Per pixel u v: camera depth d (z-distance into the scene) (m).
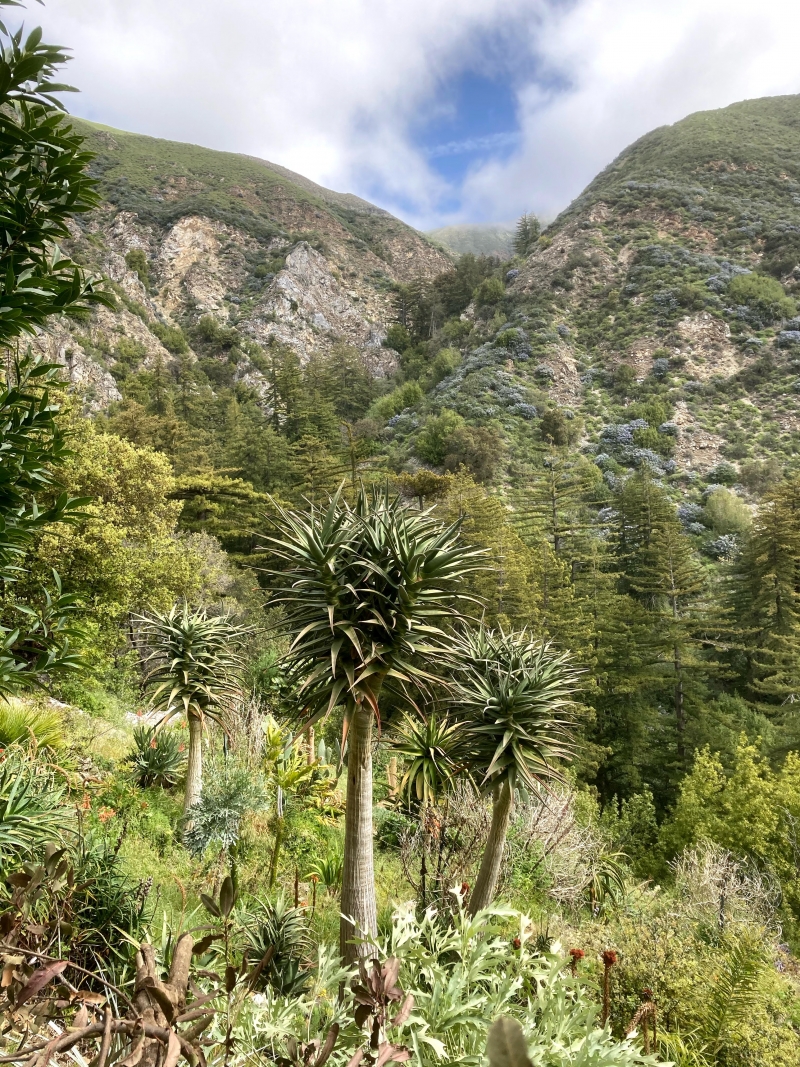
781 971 5.34
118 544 11.99
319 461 31.16
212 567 19.70
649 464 39.94
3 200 2.33
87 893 2.64
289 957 3.09
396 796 7.14
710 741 18.41
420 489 28.17
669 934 4.22
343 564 3.18
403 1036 1.90
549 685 4.18
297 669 3.43
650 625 21.64
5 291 2.28
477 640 4.61
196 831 5.56
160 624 6.13
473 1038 1.89
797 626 21.28
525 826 7.12
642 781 18.59
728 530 34.19
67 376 37.97
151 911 3.26
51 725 6.36
